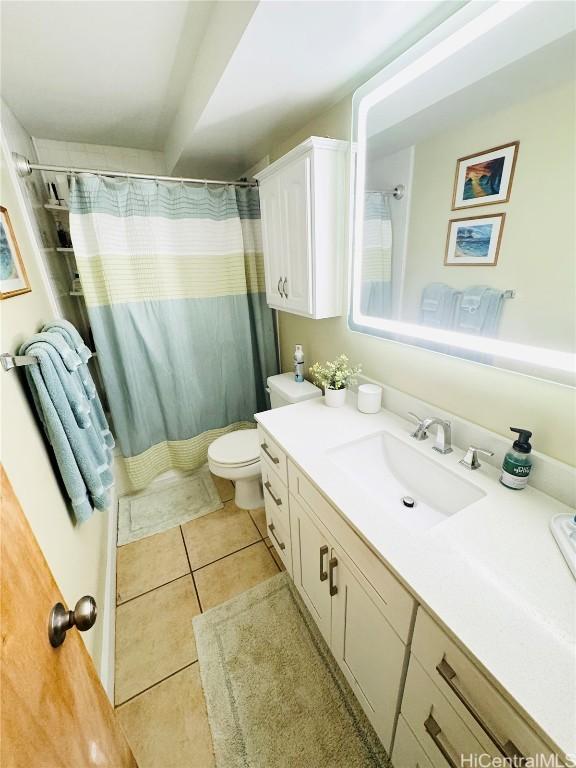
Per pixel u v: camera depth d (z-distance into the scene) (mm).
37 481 935
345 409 1471
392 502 1093
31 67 1324
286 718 1070
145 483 2174
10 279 1049
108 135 2047
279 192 1531
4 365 852
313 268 1442
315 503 1035
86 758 549
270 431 1290
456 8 855
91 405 1442
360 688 990
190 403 2209
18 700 415
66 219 2154
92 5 1034
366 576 827
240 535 1844
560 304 782
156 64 1373
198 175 2277
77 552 1153
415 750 775
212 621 1382
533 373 859
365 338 1478
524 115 776
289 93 1263
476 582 662
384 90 1100
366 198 1291
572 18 673
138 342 1963
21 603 477
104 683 1110
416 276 1156
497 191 863
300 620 1370
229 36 1014
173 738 1041
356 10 863
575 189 714
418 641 683
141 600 1491
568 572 680
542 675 512
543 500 869
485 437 1020
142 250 1821
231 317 2193
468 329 1006
